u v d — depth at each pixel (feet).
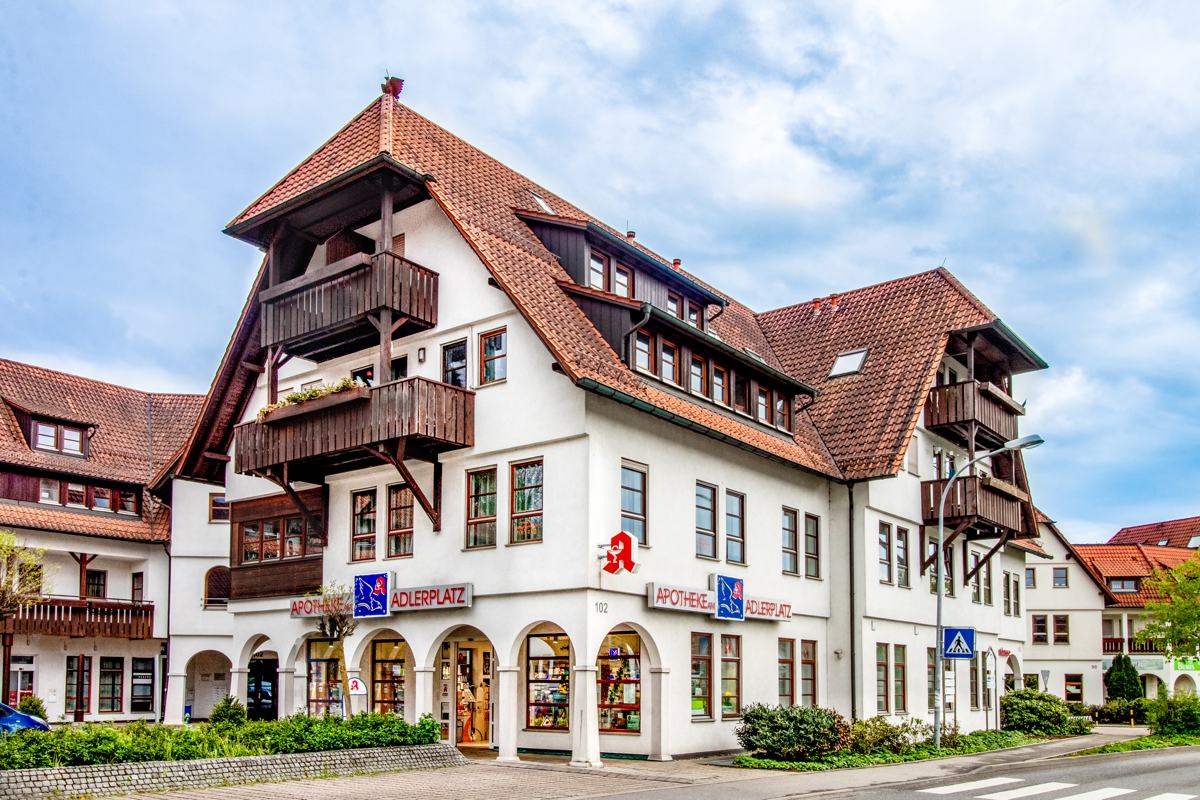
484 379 77.97
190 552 124.26
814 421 104.47
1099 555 212.64
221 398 96.43
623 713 78.54
